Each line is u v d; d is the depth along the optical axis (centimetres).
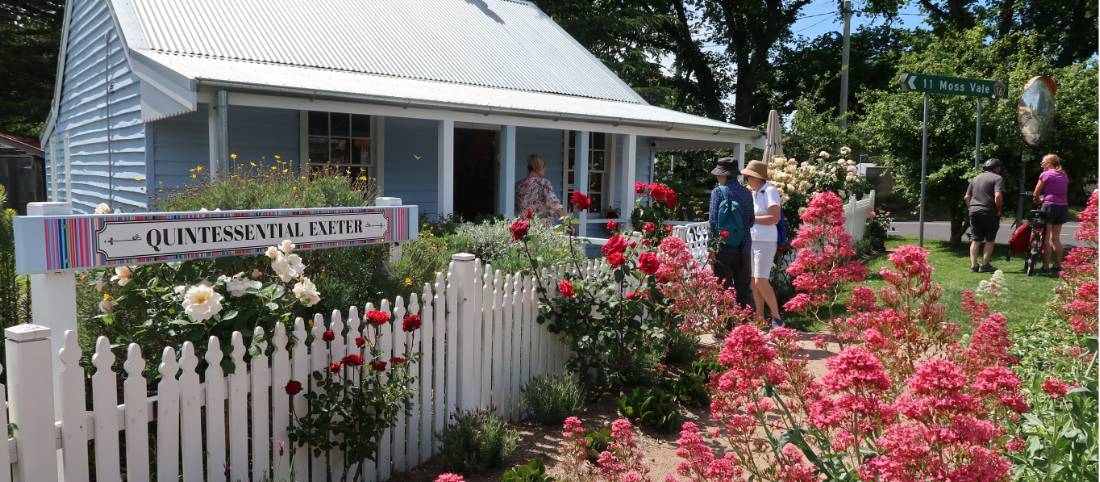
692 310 488
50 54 2523
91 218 314
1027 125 1129
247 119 972
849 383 206
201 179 864
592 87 1432
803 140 2094
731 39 3362
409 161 1154
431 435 430
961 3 2941
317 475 363
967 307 329
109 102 1073
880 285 898
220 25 1048
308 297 360
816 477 245
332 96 820
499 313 478
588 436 414
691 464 253
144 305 367
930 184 1317
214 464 316
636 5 2852
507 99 1077
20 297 502
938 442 182
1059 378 350
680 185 1659
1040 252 982
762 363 252
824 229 343
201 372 344
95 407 274
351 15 1278
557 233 742
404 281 492
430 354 424
